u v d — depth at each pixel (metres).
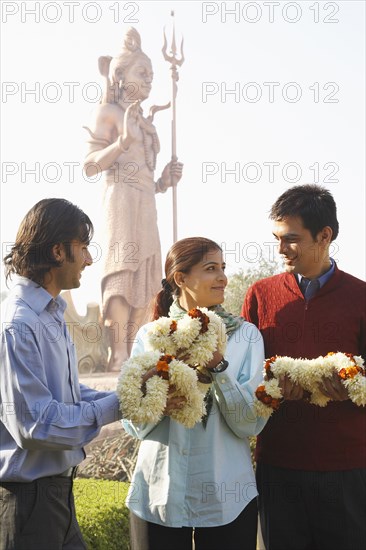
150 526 3.15
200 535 3.15
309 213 3.37
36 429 2.59
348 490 3.32
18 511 2.68
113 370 14.66
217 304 3.32
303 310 3.48
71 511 2.87
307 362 3.16
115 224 14.84
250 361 3.26
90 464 7.89
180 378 2.83
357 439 3.35
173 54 14.39
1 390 2.66
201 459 3.12
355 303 3.44
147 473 3.18
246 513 3.14
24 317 2.71
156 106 15.27
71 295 14.80
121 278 14.76
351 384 3.02
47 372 2.79
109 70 15.23
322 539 3.38
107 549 4.46
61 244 2.84
